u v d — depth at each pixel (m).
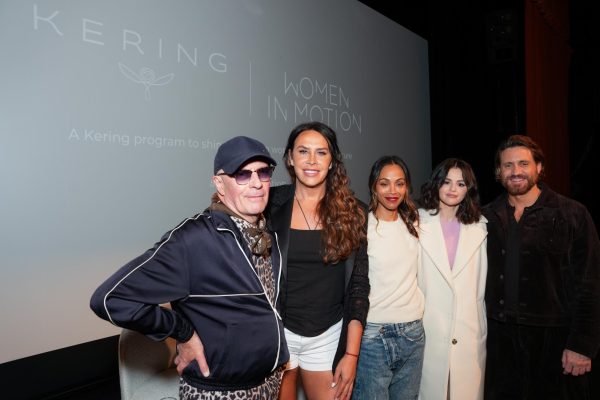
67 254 2.36
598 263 1.83
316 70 4.03
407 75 5.43
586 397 1.90
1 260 2.12
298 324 1.69
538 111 5.54
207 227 1.24
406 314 1.82
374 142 4.82
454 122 5.87
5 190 2.13
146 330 1.11
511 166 1.92
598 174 7.01
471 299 1.97
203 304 1.21
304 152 1.66
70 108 2.35
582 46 6.94
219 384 1.21
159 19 2.76
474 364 1.96
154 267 1.13
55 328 2.32
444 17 5.82
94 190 2.46
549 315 1.87
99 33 2.46
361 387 1.81
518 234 1.97
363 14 4.67
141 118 2.67
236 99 3.26
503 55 5.38
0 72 2.10
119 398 2.54
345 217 1.68
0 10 2.10
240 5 3.31
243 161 1.23
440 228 2.01
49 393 2.37
